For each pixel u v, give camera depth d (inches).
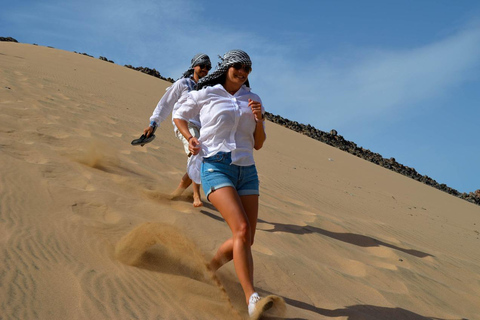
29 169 204.1
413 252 287.7
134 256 145.9
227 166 140.8
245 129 145.8
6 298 107.0
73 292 117.3
